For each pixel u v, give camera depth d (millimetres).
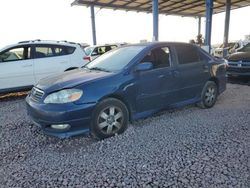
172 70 5086
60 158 3578
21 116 5723
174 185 2816
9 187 2887
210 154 3508
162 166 3221
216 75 6023
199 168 3145
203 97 5824
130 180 2938
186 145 3822
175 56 5230
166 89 5008
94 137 4273
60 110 3834
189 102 5555
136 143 3965
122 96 4348
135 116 4625
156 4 14000
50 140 4281
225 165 3201
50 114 3863
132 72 4504
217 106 6152
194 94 5629
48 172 3188
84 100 3957
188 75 5391
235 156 3436
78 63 8469
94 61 5434
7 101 7547
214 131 4371
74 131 3969
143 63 4523
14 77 7691
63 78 4395
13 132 4680
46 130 4059
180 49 5379
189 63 5480
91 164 3352
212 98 6020
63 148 3943
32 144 4129
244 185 2775
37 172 3199
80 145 4035
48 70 8062
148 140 4062
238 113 5445
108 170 3178
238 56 8891
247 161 3295
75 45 8633
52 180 2998
